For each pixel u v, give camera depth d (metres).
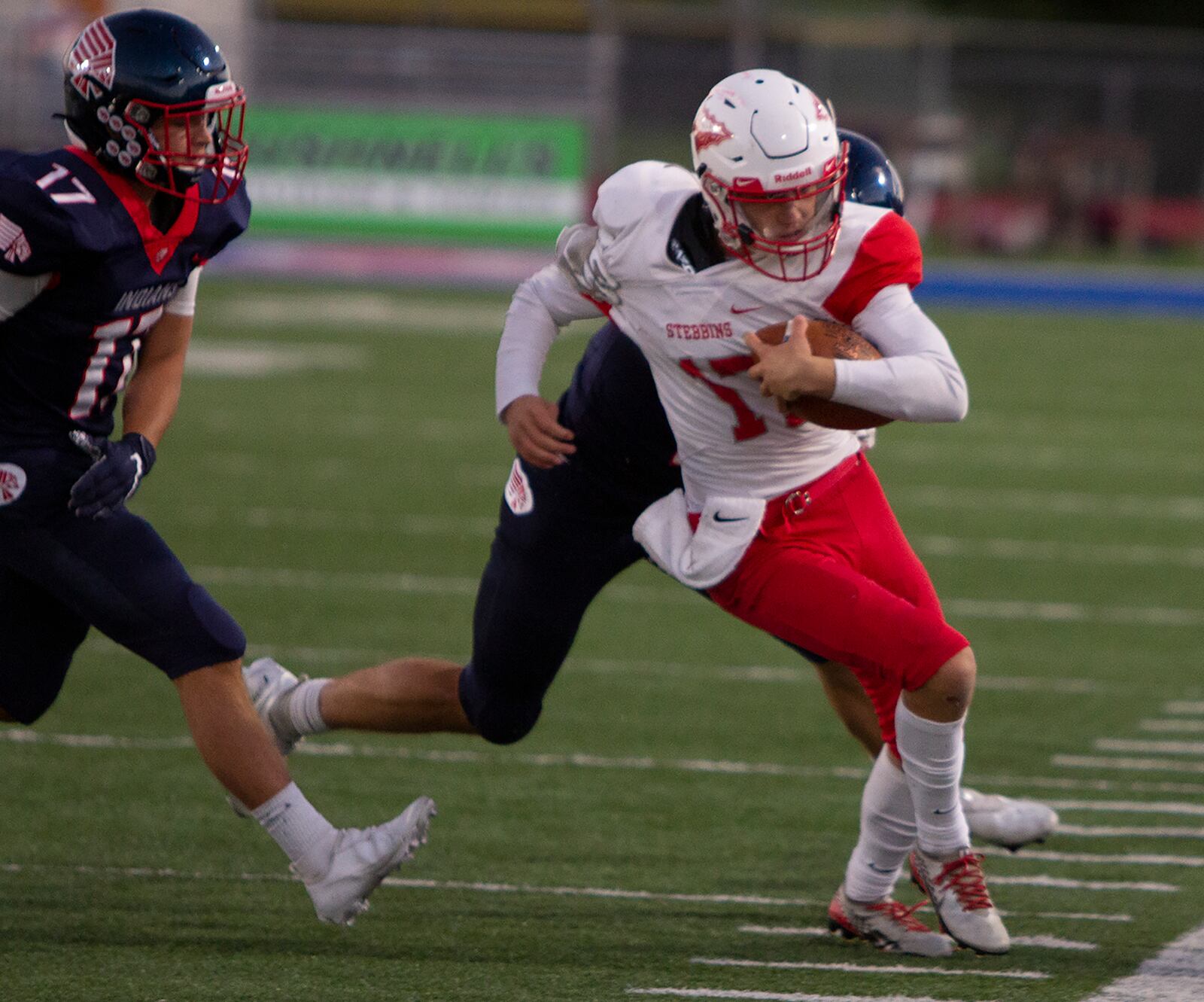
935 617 11.70
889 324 11.30
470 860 14.51
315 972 11.54
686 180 12.03
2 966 11.52
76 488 11.28
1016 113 84.50
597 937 12.51
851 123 83.56
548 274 12.81
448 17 78.25
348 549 27.70
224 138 11.95
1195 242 84.25
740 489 12.10
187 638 11.57
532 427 12.27
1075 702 20.50
